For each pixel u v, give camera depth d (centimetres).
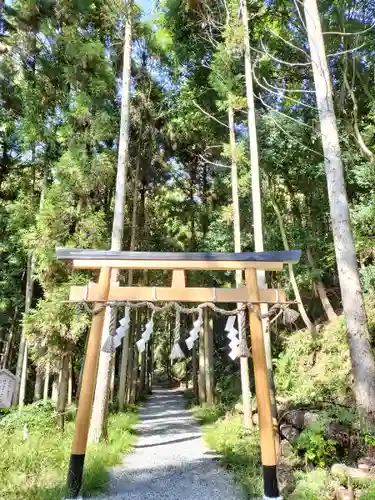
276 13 945
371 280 837
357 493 346
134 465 576
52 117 1018
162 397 2042
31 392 1326
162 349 2822
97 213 820
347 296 520
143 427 975
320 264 1113
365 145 813
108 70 927
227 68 859
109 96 977
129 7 900
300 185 1103
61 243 773
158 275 1500
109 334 442
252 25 915
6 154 1167
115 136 1019
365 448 420
